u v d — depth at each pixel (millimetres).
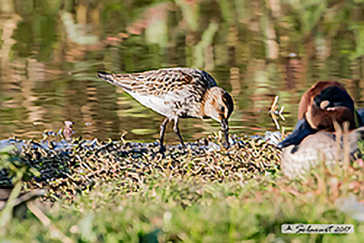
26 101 14023
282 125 12797
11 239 7352
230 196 8859
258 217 7656
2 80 15555
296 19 20047
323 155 9203
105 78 12539
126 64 17562
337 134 9453
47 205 9164
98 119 13062
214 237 7324
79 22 20094
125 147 11141
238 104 14078
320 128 9945
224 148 11156
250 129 12617
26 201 8117
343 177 8664
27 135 12062
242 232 7355
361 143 9578
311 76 16125
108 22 20328
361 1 20094
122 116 13250
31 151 10586
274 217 7664
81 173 10195
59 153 10656
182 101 11961
